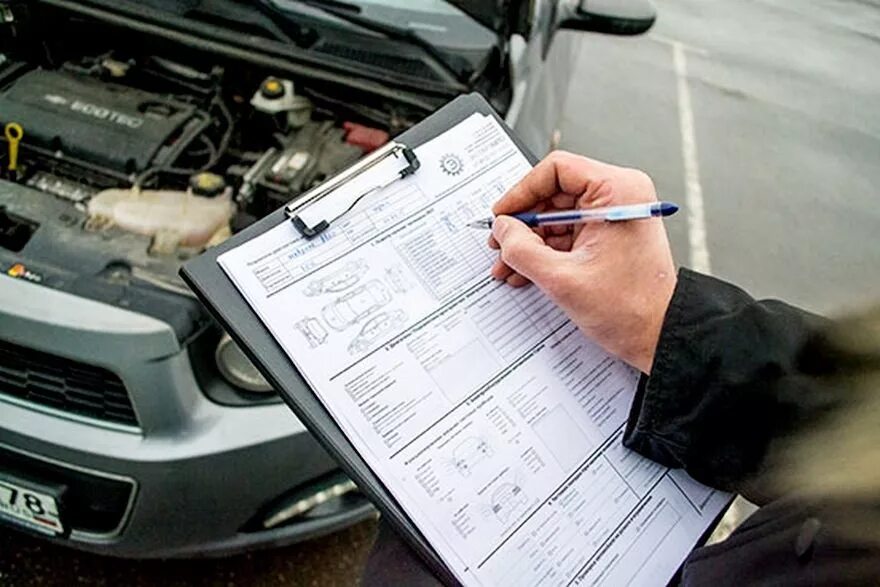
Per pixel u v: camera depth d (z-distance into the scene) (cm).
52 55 190
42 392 143
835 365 68
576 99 373
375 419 77
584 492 80
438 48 169
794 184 354
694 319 78
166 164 167
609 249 84
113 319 137
